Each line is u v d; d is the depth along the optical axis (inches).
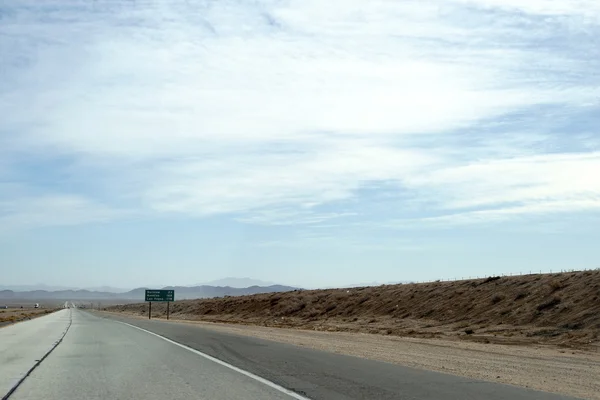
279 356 826.8
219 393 495.2
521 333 1626.5
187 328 1797.5
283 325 2691.9
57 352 911.0
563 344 1364.4
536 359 913.5
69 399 471.2
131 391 510.6
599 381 622.2
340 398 467.2
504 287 2289.6
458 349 1091.3
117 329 1712.6
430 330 1978.3
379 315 2714.1
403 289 3085.6
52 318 3041.3
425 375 611.8
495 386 537.0
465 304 2293.3
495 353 1021.8
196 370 660.1
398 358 831.1
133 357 821.9
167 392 503.5
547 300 1877.5
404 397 471.8
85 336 1347.2
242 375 611.5
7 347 1017.5
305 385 537.6
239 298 4936.0
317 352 900.6
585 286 1846.7
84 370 667.4
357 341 1282.0
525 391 508.4
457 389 515.2
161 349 959.6
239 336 1349.7
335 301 3412.9
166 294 4067.4
